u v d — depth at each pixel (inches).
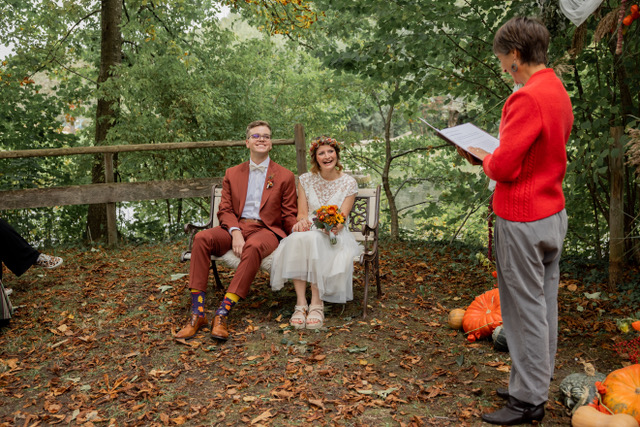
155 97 300.7
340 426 102.0
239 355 135.3
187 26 361.1
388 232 322.7
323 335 146.5
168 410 111.0
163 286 189.0
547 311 103.6
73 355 138.3
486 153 101.7
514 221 96.0
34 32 345.7
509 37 94.5
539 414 99.3
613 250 182.1
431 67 232.4
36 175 292.0
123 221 298.5
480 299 148.4
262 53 347.3
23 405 115.4
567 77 195.9
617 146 173.2
